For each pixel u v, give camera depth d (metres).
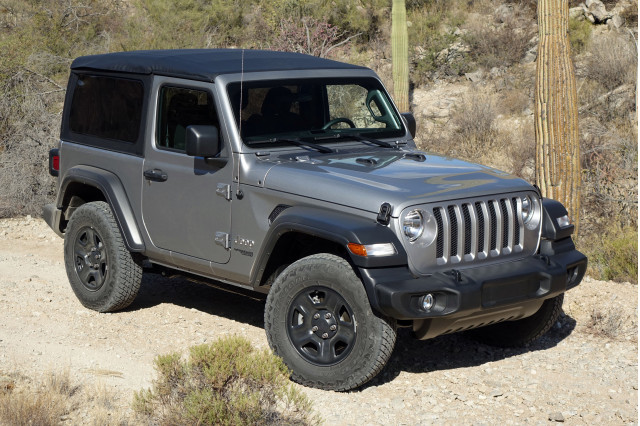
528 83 19.30
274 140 5.93
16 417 4.67
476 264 5.32
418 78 21.11
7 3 21.44
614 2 21.75
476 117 17.36
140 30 22.12
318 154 6.04
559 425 4.94
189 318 6.93
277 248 5.59
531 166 15.39
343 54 22.33
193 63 6.25
